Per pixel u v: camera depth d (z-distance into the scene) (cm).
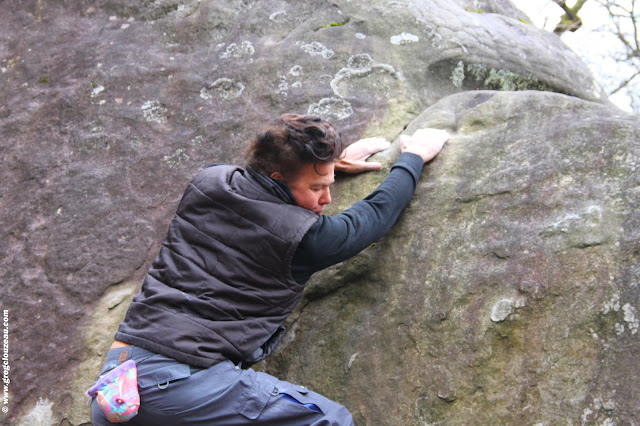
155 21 284
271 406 159
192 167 246
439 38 259
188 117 256
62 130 263
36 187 253
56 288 235
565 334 171
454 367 181
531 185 191
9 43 291
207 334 162
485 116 215
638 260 168
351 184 222
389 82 251
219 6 280
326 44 262
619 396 160
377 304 201
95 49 280
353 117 244
